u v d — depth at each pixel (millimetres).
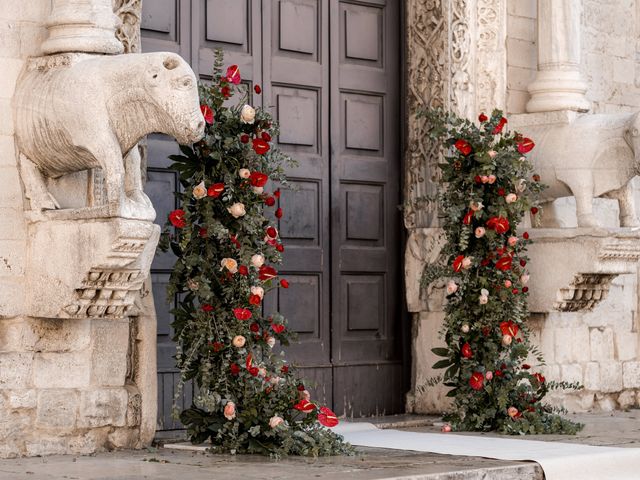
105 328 11984
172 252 13016
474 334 13258
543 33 14516
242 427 11883
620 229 13953
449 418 13336
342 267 14148
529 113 14508
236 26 13555
